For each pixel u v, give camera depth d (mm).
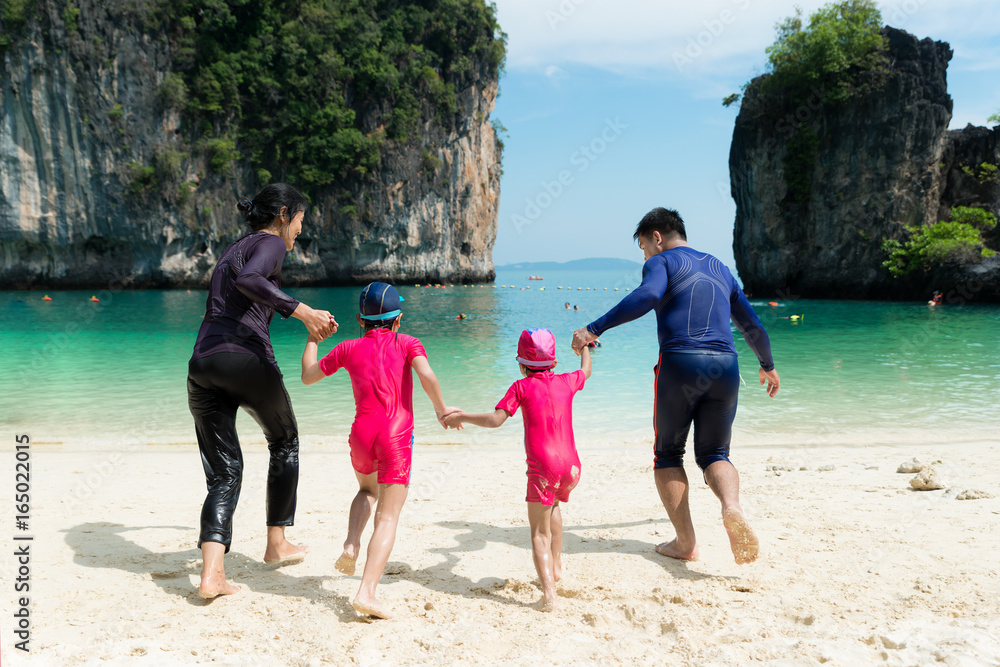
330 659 2582
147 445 7766
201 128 54344
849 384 11492
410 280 67500
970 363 14031
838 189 41406
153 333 22281
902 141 39188
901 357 15109
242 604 3168
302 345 18375
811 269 43188
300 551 3854
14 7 46281
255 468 6629
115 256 52844
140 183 50875
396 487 3182
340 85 60125
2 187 47906
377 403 3229
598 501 5180
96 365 14500
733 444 7566
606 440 7965
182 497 5438
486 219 75500
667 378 3605
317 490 5699
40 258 50844
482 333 22828
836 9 41000
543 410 3369
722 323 3658
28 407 9969
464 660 2568
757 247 45375
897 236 39656
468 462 6859
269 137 57094
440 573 3605
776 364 14039
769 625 2801
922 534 3951
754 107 43688
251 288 3234
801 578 3334
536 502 3244
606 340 19219
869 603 3000
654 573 3514
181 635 2812
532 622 2939
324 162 58938
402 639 2752
